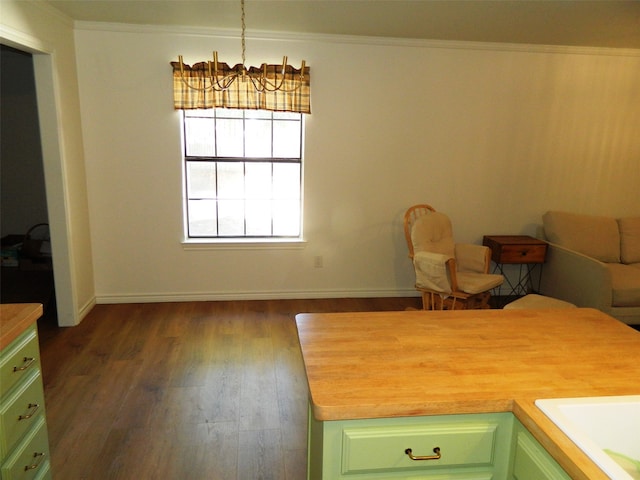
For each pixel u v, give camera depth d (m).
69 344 3.24
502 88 4.06
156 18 3.37
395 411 1.11
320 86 3.87
